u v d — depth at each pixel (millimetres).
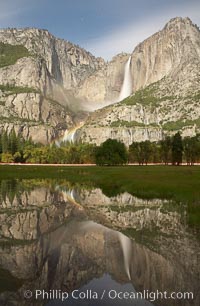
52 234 30844
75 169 142125
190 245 25438
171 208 42781
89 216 40094
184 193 51906
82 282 19500
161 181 68812
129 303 16844
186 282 19000
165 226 32500
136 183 70438
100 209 45219
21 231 32219
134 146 182500
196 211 38688
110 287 18766
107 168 139250
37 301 17328
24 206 49062
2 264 22406
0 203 52219
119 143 170750
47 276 20469
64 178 106125
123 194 60875
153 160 192750
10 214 42250
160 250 24516
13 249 25922
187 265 21297
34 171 136500
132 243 26766
